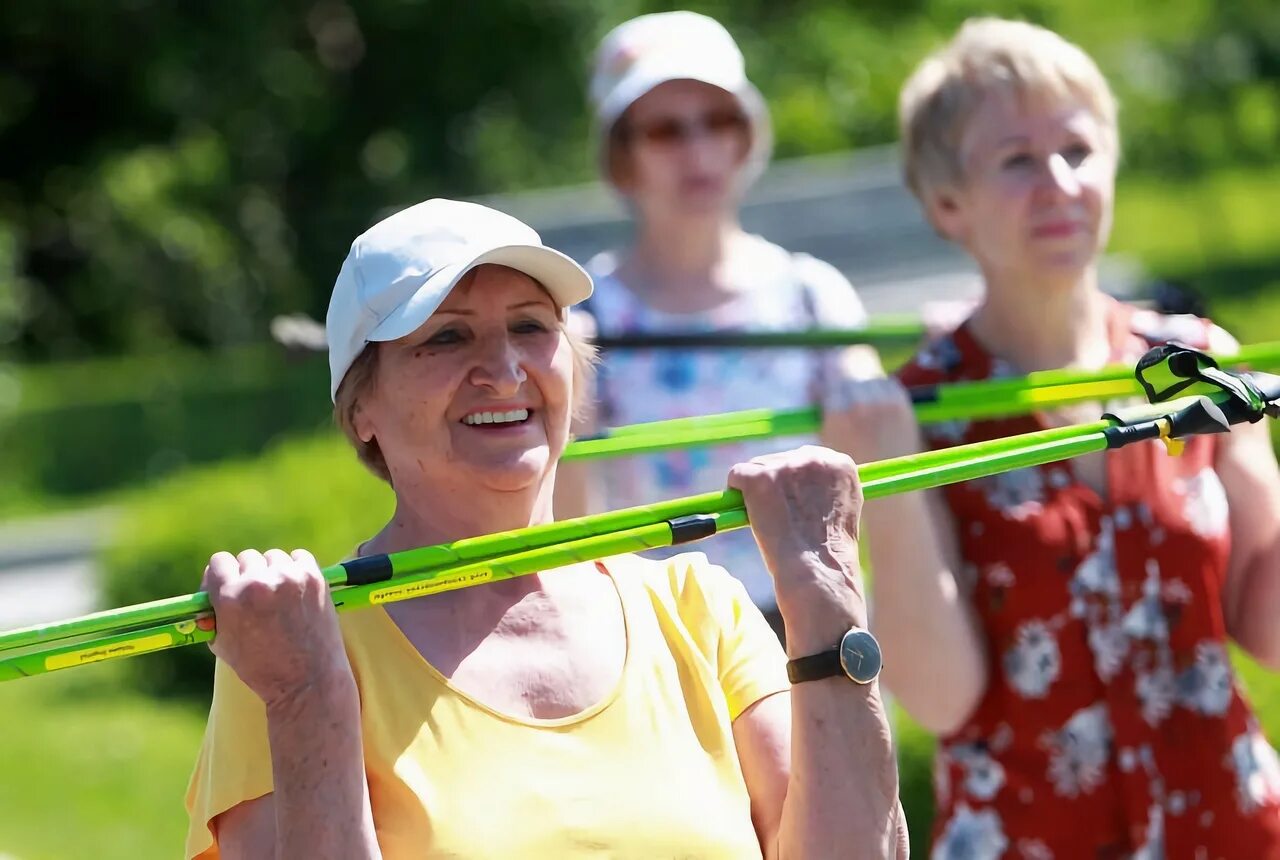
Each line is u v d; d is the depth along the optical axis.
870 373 10.48
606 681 6.14
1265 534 8.14
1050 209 8.27
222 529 22.02
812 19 77.44
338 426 6.59
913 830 12.02
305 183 57.00
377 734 5.94
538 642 6.18
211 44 54.00
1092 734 7.81
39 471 38.56
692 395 10.33
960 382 8.61
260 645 5.59
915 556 7.80
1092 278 8.59
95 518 33.34
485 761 5.92
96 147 56.19
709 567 6.62
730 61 10.98
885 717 6.07
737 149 11.07
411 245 6.25
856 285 46.00
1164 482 7.96
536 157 59.94
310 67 55.22
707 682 6.28
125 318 54.06
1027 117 8.34
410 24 55.06
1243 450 8.14
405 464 6.41
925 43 77.56
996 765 7.91
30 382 50.94
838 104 74.94
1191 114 69.00
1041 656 7.86
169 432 41.19
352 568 5.86
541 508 6.57
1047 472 7.99
